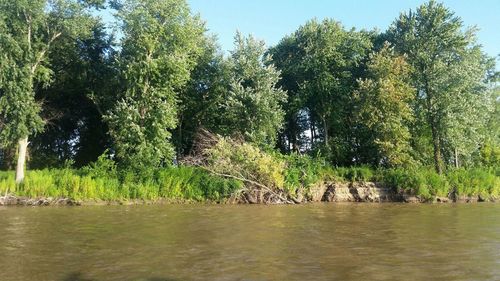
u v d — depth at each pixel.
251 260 13.45
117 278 11.48
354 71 51.16
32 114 36.22
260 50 45.91
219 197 36.03
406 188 38.50
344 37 49.81
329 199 38.22
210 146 39.44
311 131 56.38
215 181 36.62
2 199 33.00
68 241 16.75
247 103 43.16
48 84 39.34
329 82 47.72
